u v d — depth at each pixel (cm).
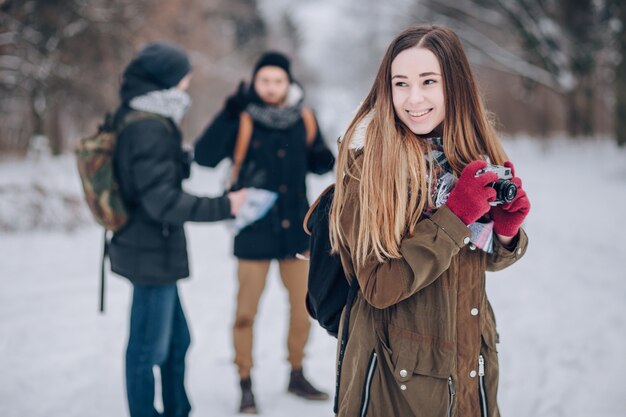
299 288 366
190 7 2639
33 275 675
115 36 1744
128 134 283
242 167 362
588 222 955
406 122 182
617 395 350
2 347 445
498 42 2748
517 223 180
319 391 369
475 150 185
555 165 2034
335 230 183
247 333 354
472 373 179
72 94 1778
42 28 1678
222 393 378
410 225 175
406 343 176
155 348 293
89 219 984
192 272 704
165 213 282
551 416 329
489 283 614
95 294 595
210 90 3284
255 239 352
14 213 902
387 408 178
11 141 1927
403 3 2836
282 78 362
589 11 2356
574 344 432
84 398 365
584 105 2569
